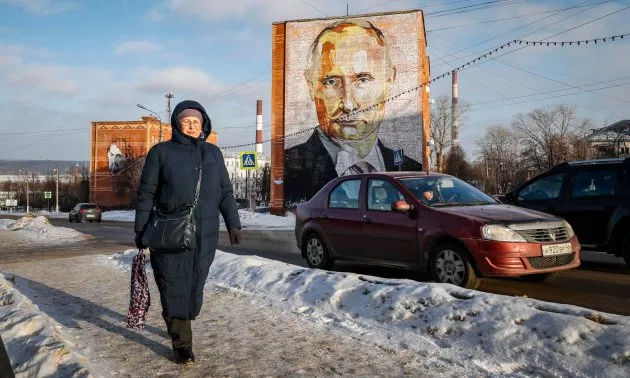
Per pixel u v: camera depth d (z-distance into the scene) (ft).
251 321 17.39
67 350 12.50
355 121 122.21
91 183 221.46
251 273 24.31
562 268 20.76
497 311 14.35
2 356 7.18
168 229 12.36
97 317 18.51
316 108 124.16
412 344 14.17
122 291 23.72
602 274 26.08
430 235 21.57
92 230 81.71
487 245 19.70
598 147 234.38
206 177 13.04
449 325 14.62
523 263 19.71
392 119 120.47
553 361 12.02
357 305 17.67
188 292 12.82
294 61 125.80
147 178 12.82
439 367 12.64
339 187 26.89
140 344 14.97
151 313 18.97
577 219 28.22
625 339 11.82
